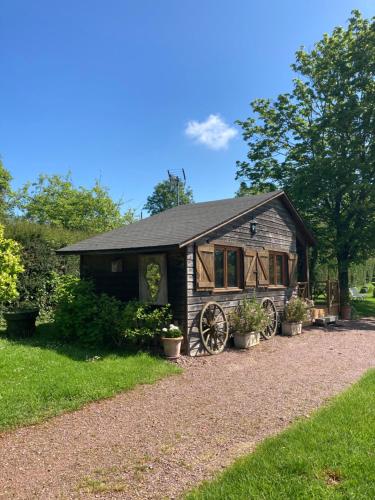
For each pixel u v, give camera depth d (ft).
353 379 21.65
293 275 44.37
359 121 58.54
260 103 72.18
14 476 11.25
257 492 9.78
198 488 10.29
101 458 12.30
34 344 28.04
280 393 19.11
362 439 12.65
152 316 27.04
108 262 33.14
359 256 62.34
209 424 15.08
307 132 63.87
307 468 10.82
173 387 20.16
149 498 10.00
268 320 34.83
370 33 58.39
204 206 42.60
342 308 56.80
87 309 28.60
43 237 40.06
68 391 18.04
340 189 58.03
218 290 31.14
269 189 70.54
